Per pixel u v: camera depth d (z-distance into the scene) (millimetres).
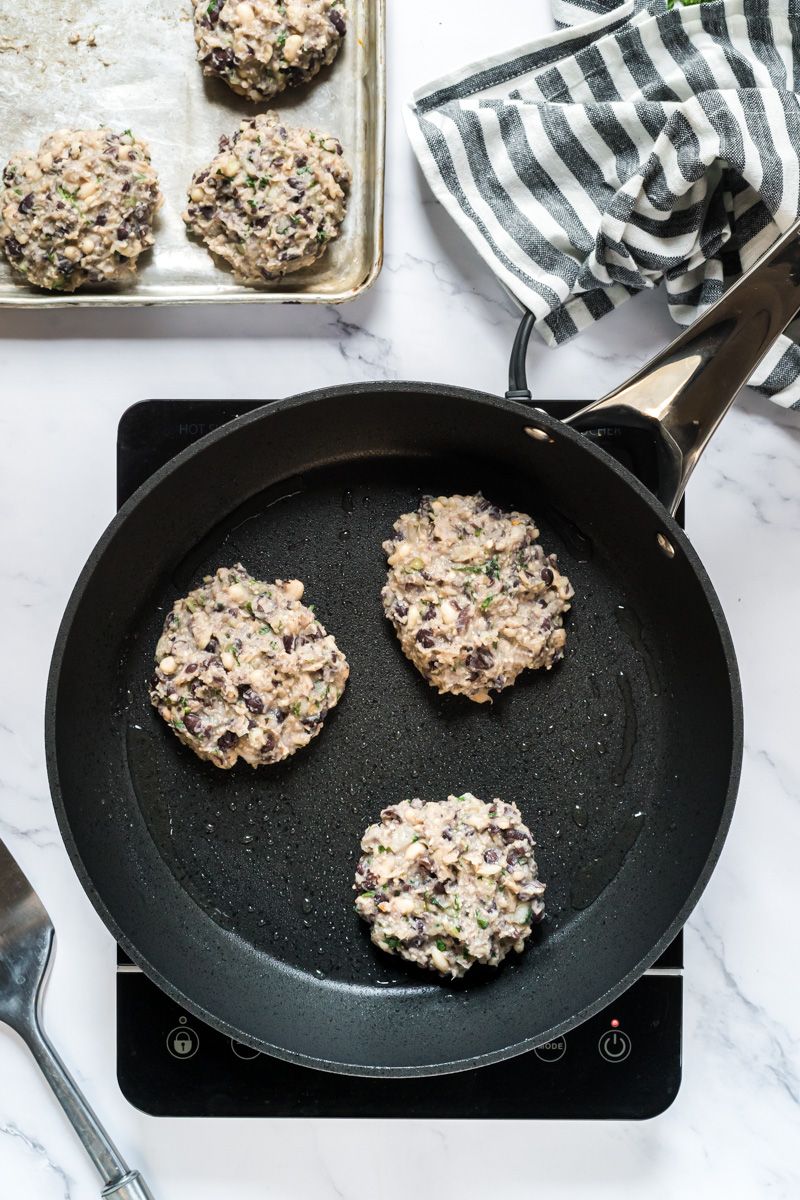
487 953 814
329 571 856
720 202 843
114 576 827
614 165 846
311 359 871
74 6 860
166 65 863
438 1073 764
